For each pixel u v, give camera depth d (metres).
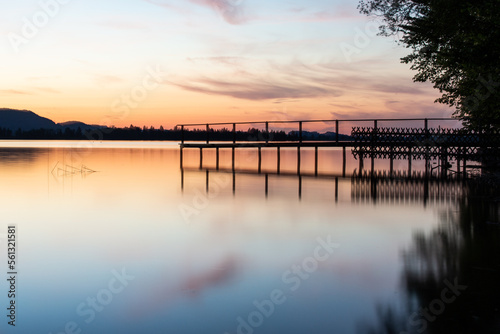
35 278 3.80
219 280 3.72
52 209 7.55
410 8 10.24
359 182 11.70
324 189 10.20
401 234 5.41
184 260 4.34
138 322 2.89
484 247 4.69
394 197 8.78
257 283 3.63
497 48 8.44
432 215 6.72
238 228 5.91
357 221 6.31
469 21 8.45
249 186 10.88
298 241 5.11
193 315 3.00
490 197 8.67
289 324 2.83
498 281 3.58
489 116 10.34
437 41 9.90
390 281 3.62
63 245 4.99
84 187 10.69
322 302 3.19
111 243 5.07
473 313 2.94
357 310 3.03
